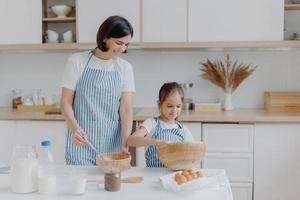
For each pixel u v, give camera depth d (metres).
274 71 3.33
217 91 3.38
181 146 1.63
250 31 2.98
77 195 1.39
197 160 1.65
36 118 2.98
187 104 3.27
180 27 3.03
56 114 2.98
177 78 3.42
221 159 2.84
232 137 2.83
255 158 2.81
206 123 2.85
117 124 2.09
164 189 1.46
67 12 3.29
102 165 1.58
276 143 2.80
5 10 3.20
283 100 3.11
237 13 2.98
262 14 2.96
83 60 2.02
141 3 3.04
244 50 3.33
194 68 3.40
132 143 1.82
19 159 1.43
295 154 2.79
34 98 3.44
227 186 1.49
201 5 3.00
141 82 3.46
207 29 3.01
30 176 1.43
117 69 2.07
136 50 3.38
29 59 3.56
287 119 2.75
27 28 3.19
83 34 3.11
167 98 1.98
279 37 2.96
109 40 1.86
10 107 3.55
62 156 3.00
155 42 3.04
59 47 3.15
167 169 1.74
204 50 3.36
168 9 3.03
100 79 2.02
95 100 2.03
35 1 3.18
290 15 3.27
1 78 3.61
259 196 2.83
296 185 2.80
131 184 1.52
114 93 2.04
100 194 1.40
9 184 1.54
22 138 3.03
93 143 2.03
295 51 3.29
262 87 3.35
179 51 3.40
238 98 3.39
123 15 3.06
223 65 3.32
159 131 1.98
